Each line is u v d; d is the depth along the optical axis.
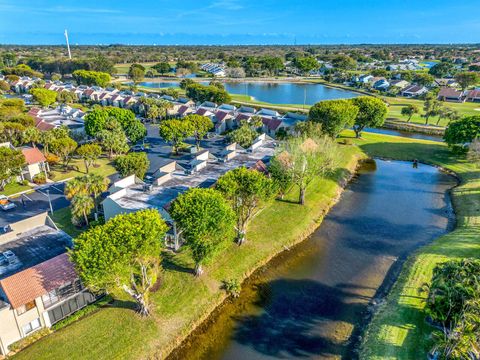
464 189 67.12
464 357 27.91
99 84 176.38
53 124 98.62
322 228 55.78
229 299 40.66
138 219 34.62
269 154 71.00
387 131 111.56
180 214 38.31
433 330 33.66
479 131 79.56
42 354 31.27
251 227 52.69
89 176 50.75
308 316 38.09
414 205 63.25
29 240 42.88
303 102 158.38
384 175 76.81
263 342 34.88
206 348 34.22
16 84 171.75
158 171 58.78
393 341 33.09
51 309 34.22
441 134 105.44
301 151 57.47
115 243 31.70
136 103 130.62
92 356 31.42
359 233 54.31
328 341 34.88
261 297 40.94
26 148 71.62
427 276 42.03
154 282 36.56
